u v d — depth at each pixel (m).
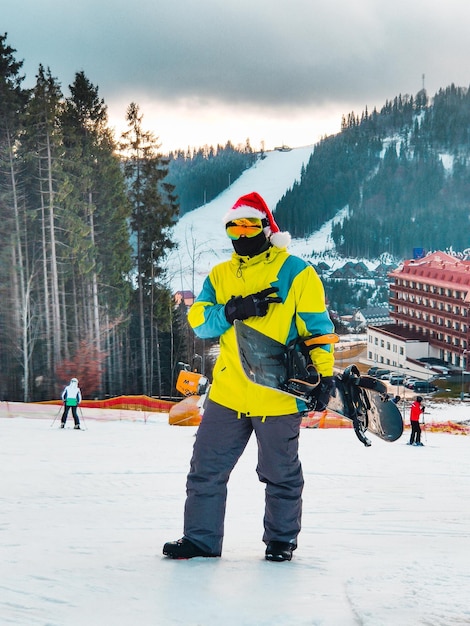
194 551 3.57
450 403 77.88
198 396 22.56
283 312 3.56
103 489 8.54
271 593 2.78
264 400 3.59
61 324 52.81
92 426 21.22
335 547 4.23
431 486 9.91
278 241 3.61
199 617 2.47
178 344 61.50
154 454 13.38
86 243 52.47
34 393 50.97
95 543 4.10
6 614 2.47
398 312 125.62
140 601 2.67
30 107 52.19
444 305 114.44
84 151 57.09
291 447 3.64
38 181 52.31
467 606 2.37
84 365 52.56
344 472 11.46
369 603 2.46
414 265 123.75
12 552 3.71
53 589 2.81
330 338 3.54
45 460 12.05
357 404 3.73
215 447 3.66
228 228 3.64
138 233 61.00
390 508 7.45
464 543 4.87
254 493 8.19
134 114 60.06
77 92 57.59
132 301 60.31
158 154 61.03
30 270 52.12
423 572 2.91
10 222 50.22
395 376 100.62
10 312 50.50
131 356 59.84
